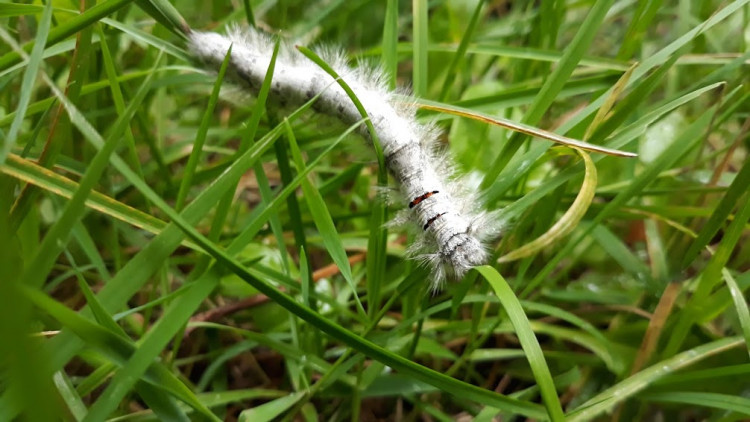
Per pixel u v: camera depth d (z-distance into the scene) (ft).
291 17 0.56
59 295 0.35
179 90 0.46
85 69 0.26
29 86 0.21
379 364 0.29
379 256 0.30
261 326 0.33
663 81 0.48
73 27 0.24
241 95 0.33
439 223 0.28
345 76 0.32
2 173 0.24
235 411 0.32
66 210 0.19
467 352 0.31
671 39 0.47
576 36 0.27
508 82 0.50
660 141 0.38
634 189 0.30
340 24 0.53
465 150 0.37
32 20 0.38
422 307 0.30
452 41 0.49
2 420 0.19
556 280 0.36
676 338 0.29
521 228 0.31
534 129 0.26
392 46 0.34
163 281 0.31
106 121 0.38
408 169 0.30
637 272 0.34
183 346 0.34
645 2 0.33
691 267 0.37
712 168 0.42
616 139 0.28
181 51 0.31
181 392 0.21
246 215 0.40
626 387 0.26
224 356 0.31
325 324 0.22
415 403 0.30
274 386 0.34
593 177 0.26
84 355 0.24
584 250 0.37
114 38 0.37
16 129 0.20
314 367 0.29
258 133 0.37
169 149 0.41
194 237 0.20
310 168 0.24
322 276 0.36
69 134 0.34
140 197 0.38
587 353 0.35
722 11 0.29
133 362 0.20
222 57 0.31
